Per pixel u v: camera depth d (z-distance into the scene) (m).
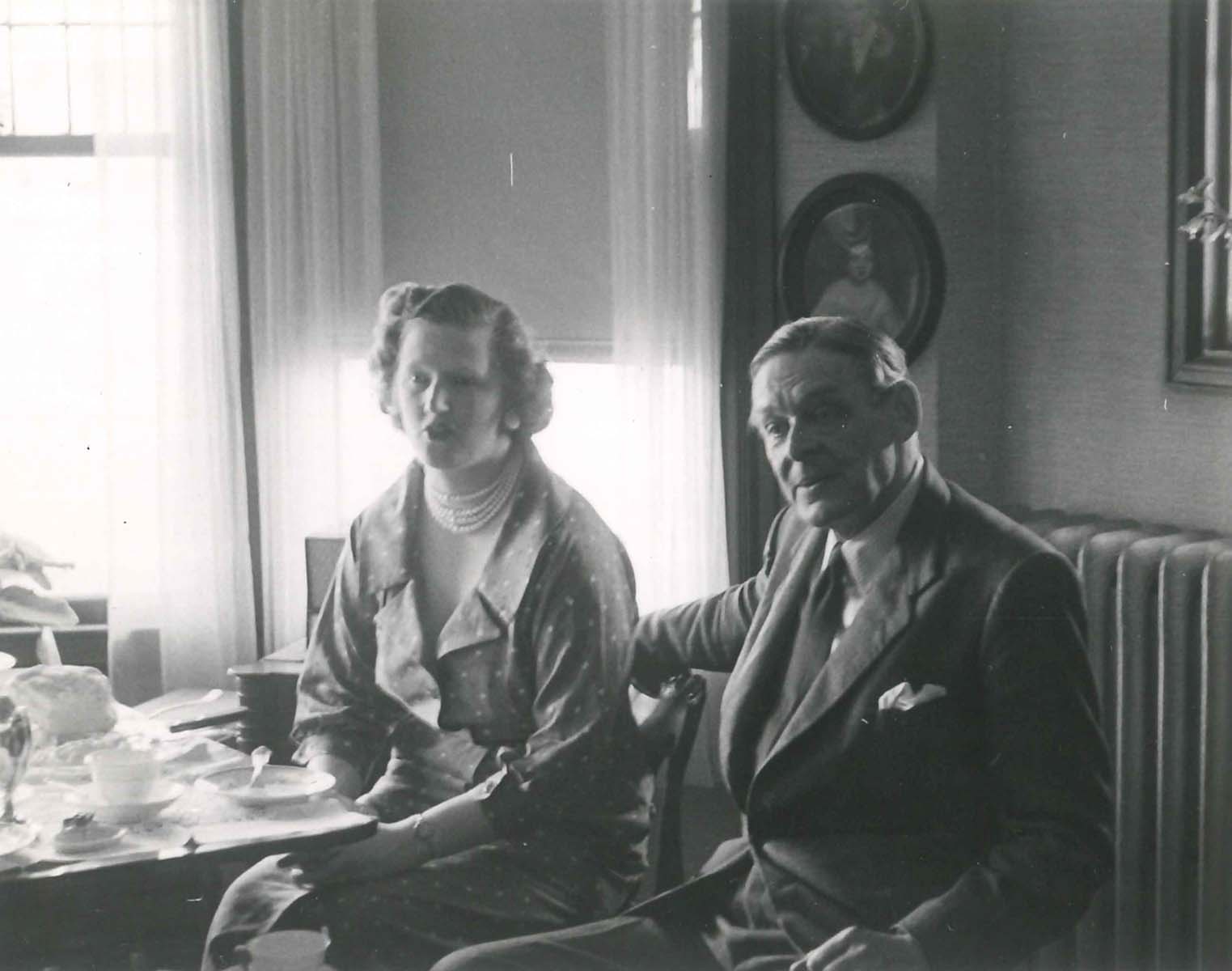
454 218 4.39
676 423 4.14
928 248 3.67
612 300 4.20
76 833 2.37
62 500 4.69
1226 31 3.21
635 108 4.11
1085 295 3.58
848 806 2.63
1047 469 3.68
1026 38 3.70
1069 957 3.25
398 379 3.34
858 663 2.63
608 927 2.71
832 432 2.69
